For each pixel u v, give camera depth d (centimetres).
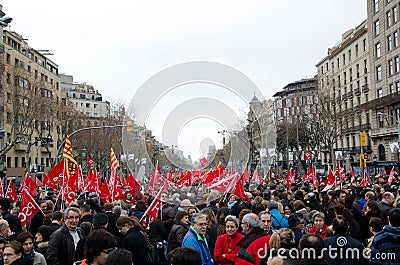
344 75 6956
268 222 607
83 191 1493
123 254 364
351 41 6575
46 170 6106
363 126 6047
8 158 5078
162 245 735
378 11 5562
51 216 808
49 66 6869
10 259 525
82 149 5197
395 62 5153
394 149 4088
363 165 3478
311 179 2208
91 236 418
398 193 1095
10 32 5416
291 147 6600
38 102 4181
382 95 5506
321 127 5159
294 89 9438
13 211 1090
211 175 1244
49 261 596
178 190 1072
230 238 610
